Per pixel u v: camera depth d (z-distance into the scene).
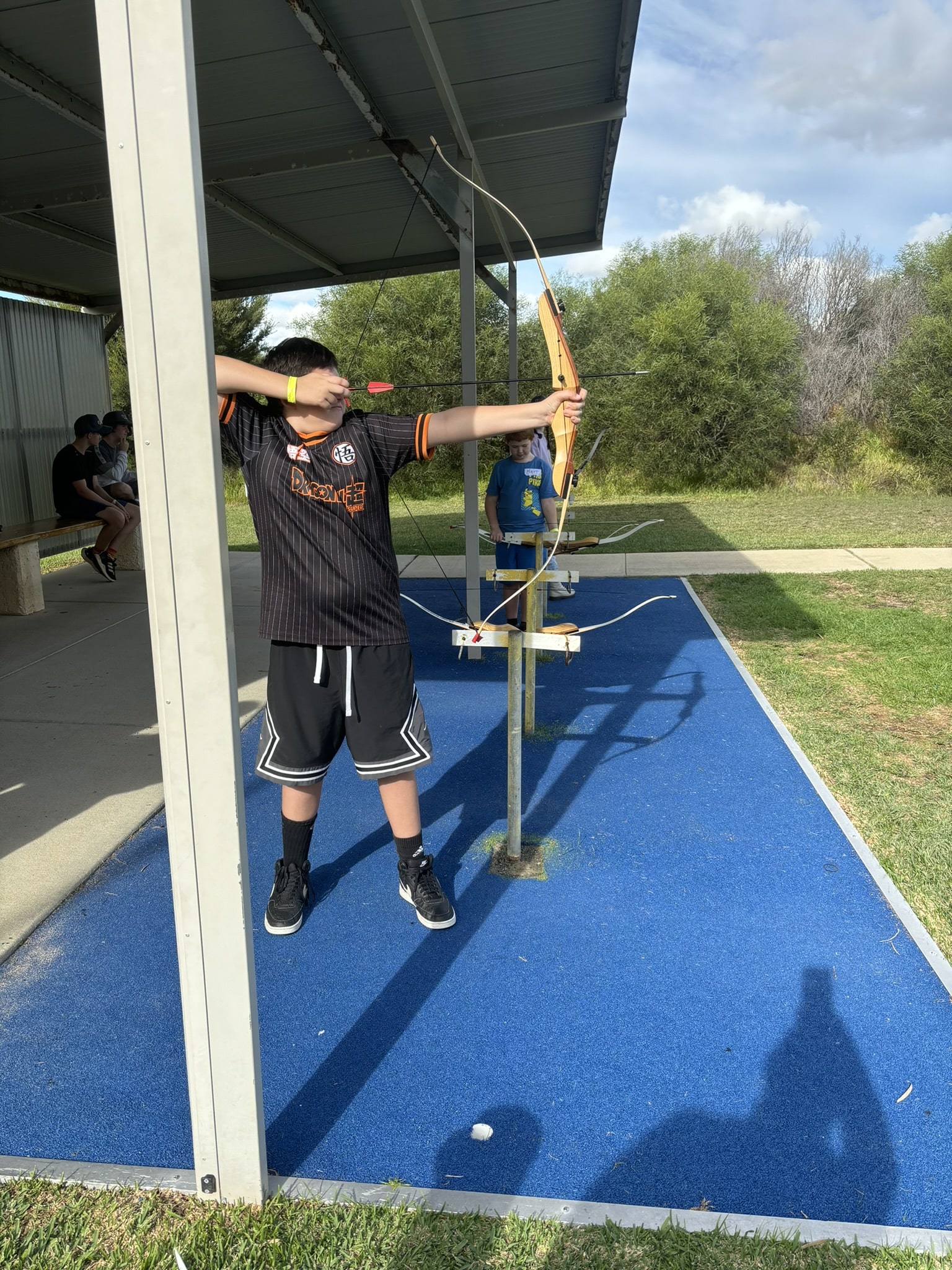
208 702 1.57
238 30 3.72
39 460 9.62
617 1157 1.95
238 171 5.37
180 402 1.47
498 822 3.56
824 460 19.03
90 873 3.18
